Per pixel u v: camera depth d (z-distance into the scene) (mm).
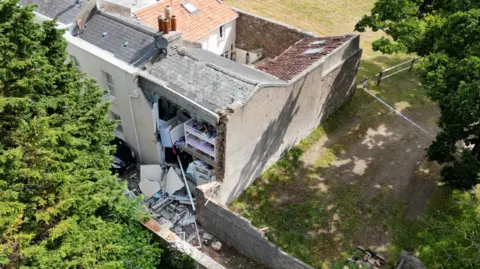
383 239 19688
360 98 29078
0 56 13609
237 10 29984
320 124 26188
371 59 34125
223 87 18672
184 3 27328
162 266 17422
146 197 21016
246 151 19875
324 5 43469
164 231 17562
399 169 23625
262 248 17516
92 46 21406
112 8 23781
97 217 15930
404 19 21672
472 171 19047
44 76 14617
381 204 21453
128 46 20859
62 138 13500
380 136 25938
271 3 42500
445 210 21234
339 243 19328
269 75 21594
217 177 19406
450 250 14820
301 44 27250
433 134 26281
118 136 23750
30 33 14562
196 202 19172
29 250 12016
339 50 24141
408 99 29266
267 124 20438
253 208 20703
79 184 14195
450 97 17703
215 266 16406
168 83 19250
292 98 21406
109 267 13938
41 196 13172
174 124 21062
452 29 18484
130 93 20250
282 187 21969
